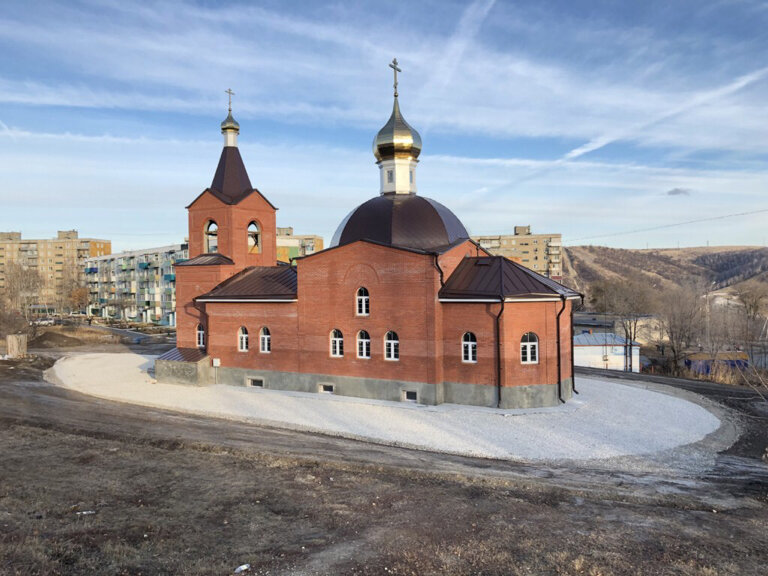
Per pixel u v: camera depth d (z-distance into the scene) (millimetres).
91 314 122250
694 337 57844
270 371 32750
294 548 11625
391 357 28984
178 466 17562
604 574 10461
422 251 27562
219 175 38875
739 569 10695
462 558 11141
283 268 36281
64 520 13109
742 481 17156
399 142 32844
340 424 24266
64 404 28203
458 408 26844
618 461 19359
